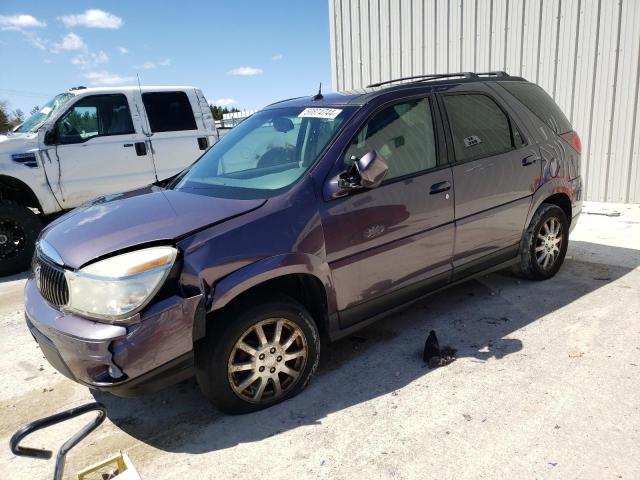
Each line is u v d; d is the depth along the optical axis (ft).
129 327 8.10
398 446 8.51
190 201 10.34
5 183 21.66
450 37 29.40
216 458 8.57
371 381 10.57
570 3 24.84
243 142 12.94
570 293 14.35
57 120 22.11
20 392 11.31
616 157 24.99
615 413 8.94
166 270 8.29
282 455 8.51
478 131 12.98
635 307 13.16
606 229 20.94
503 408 9.30
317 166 10.36
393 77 32.53
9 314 16.24
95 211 10.59
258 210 9.49
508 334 12.20
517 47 27.02
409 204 11.18
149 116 24.43
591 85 25.02
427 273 11.94
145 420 9.86
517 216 13.79
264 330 9.56
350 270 10.41
